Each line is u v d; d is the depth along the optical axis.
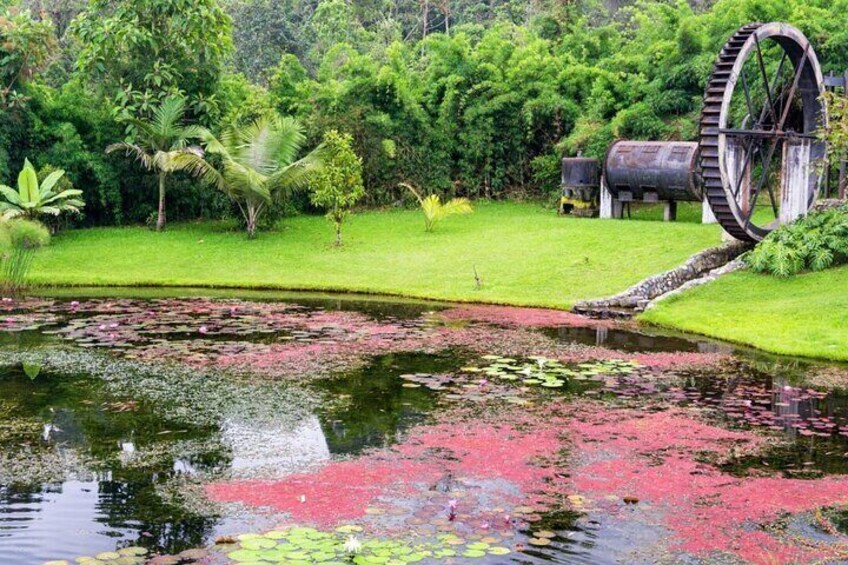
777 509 6.34
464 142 24.95
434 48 25.50
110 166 21.55
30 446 7.58
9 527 5.91
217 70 22.58
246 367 10.37
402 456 7.39
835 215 15.48
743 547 5.72
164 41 21.94
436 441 7.78
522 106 24.66
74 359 10.69
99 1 22.05
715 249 16.02
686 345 11.82
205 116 22.16
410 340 11.93
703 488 6.73
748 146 16.45
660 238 17.58
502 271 16.56
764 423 8.38
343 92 23.84
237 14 38.19
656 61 23.88
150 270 17.48
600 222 19.84
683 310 13.58
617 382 9.85
